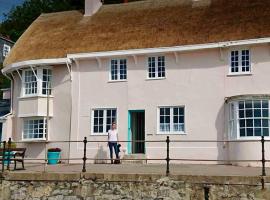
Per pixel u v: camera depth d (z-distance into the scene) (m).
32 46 25.64
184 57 22.28
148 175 13.33
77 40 24.70
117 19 25.45
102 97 23.53
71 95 24.06
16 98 25.81
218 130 21.12
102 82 23.66
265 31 20.61
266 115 19.66
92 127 23.48
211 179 12.82
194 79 21.94
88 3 27.08
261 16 21.53
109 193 13.59
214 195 12.73
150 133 22.38
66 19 27.52
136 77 23.03
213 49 21.64
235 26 21.55
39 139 24.08
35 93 24.55
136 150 23.19
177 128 22.05
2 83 41.31
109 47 23.34
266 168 17.56
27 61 24.34
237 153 19.94
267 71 20.62
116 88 23.36
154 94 22.59
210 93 21.55
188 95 21.94
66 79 24.31
